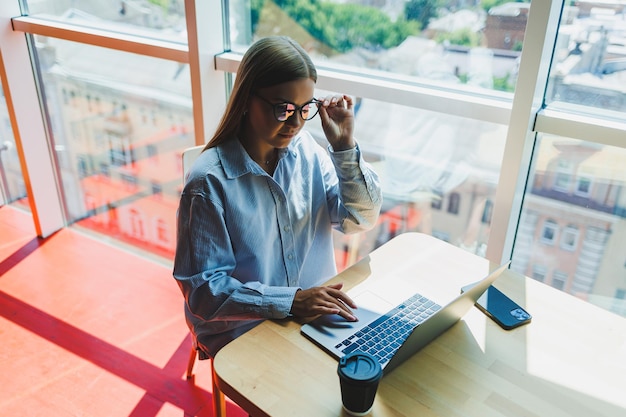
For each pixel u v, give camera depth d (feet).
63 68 8.74
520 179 5.42
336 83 6.29
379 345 3.88
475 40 5.50
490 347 3.95
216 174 4.35
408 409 3.38
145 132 8.40
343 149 4.84
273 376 3.59
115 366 6.95
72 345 7.29
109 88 8.44
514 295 4.55
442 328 3.95
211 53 6.87
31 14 8.52
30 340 7.36
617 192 5.36
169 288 8.52
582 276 5.94
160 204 8.78
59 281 8.63
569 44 5.07
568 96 5.26
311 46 6.53
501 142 5.82
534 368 3.77
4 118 9.95
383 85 5.98
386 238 7.20
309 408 3.35
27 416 6.19
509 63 5.41
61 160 9.64
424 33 5.75
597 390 3.62
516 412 3.41
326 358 3.77
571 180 5.53
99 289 8.45
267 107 4.13
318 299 4.15
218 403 4.75
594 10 4.83
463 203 6.37
